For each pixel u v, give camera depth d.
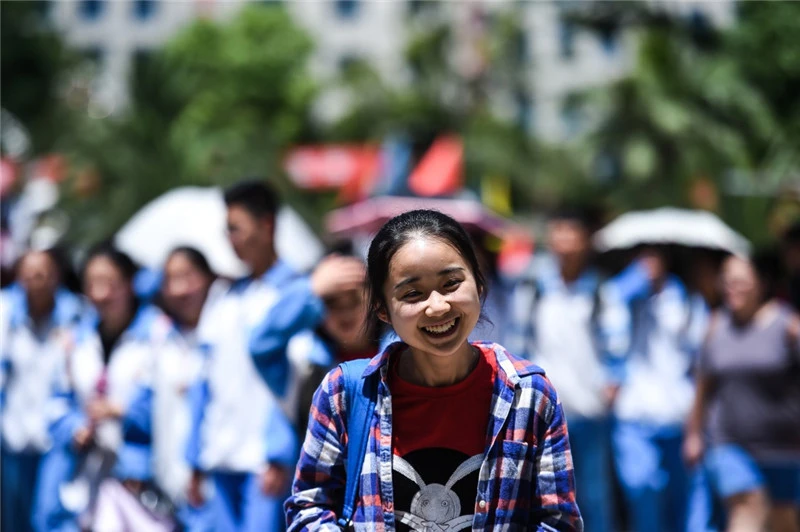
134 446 10.35
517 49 66.44
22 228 23.33
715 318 11.72
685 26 50.38
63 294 12.55
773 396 11.21
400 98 63.03
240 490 9.29
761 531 11.26
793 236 13.68
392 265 4.82
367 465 4.91
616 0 50.59
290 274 9.43
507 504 4.83
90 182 33.22
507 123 60.69
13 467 12.53
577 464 13.59
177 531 10.23
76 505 10.44
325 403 5.07
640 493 13.37
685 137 46.69
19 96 61.06
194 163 59.56
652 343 13.60
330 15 96.31
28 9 63.09
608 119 50.25
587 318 13.54
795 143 44.28
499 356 5.03
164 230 17.34
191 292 10.89
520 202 58.38
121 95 95.88
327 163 61.66
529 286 14.12
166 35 100.00
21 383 12.40
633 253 15.59
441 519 4.85
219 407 9.29
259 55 78.06
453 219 4.95
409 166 17.80
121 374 10.51
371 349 8.87
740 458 11.30
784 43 45.97
